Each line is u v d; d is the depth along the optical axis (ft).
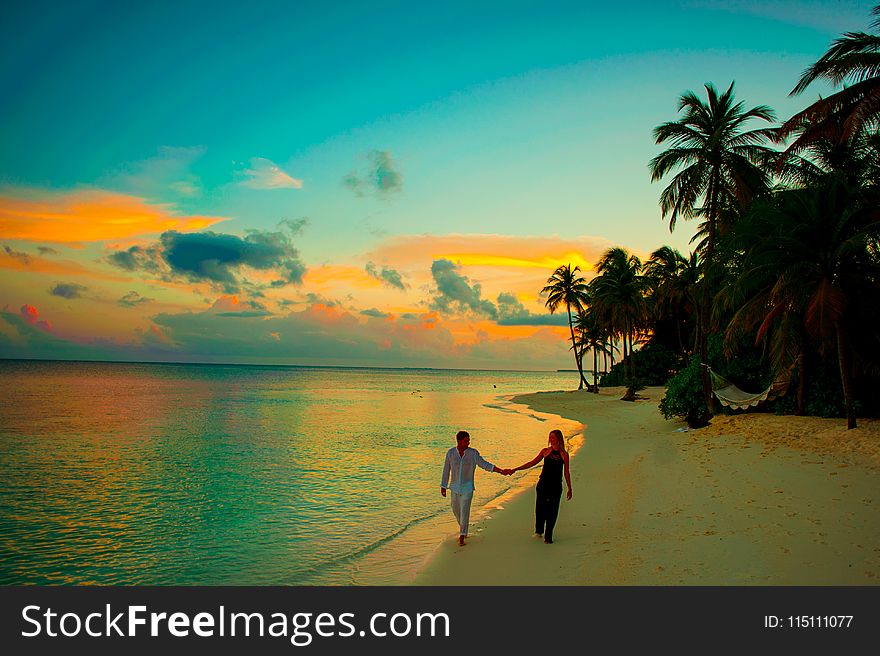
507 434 94.27
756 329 72.69
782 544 26.43
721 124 76.38
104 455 69.77
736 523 30.37
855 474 38.86
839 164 69.67
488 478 55.06
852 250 53.26
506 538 31.81
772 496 35.27
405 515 40.16
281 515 40.55
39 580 28.53
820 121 50.83
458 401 211.00
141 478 55.01
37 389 225.56
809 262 55.31
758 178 76.48
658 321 208.64
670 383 83.71
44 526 37.96
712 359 78.95
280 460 66.23
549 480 30.32
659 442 68.13
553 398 209.97
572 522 34.14
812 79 49.47
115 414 127.13
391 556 30.86
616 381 237.66
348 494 47.50
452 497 31.53
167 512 41.60
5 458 67.05
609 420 111.04
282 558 31.07
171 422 111.45
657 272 184.03
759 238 59.98
